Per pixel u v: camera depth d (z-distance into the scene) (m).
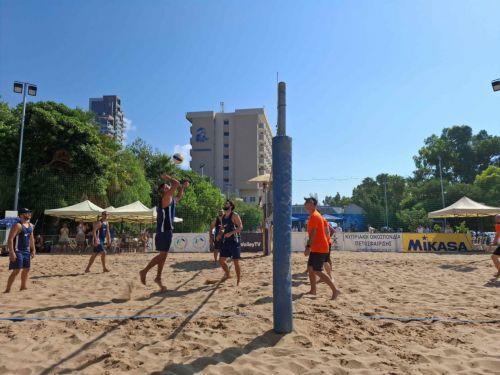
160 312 4.79
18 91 19.22
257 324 4.18
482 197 44.50
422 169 66.50
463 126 65.38
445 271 9.63
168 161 38.00
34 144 21.88
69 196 22.14
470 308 5.16
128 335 3.87
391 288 6.84
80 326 4.18
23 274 6.73
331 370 3.00
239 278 7.15
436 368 3.07
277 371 2.98
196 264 11.31
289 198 3.95
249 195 84.69
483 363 3.18
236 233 7.23
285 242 3.90
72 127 22.16
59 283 7.52
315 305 5.20
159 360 3.20
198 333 3.90
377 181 82.31
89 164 22.48
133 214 18.14
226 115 87.06
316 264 5.90
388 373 2.97
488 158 63.34
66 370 3.01
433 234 19.50
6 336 3.88
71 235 22.58
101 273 9.16
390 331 4.07
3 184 20.81
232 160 85.81
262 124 89.12
